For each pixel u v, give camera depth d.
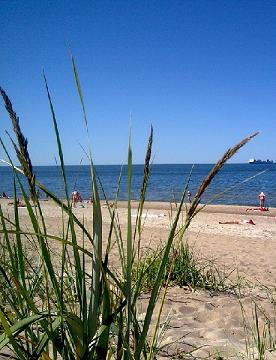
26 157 1.19
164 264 1.35
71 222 1.32
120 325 1.50
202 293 5.03
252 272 6.92
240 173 109.06
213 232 13.20
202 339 3.45
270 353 3.07
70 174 101.81
